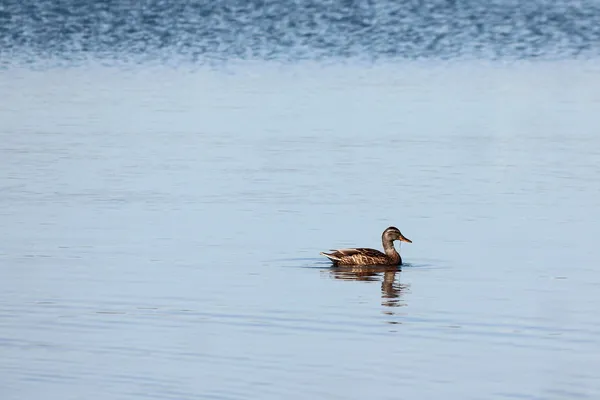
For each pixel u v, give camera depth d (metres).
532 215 32.19
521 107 52.25
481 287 25.36
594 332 22.22
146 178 37.12
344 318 23.08
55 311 23.52
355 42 76.81
